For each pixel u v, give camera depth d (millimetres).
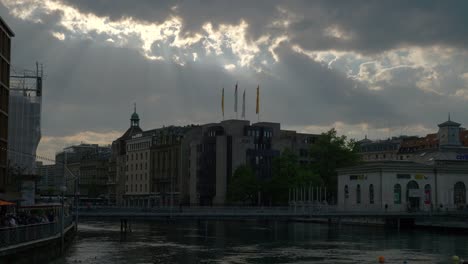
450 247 86500
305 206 138625
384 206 142125
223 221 170500
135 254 75125
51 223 63906
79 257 70938
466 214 130125
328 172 182625
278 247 85562
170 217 107250
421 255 76188
